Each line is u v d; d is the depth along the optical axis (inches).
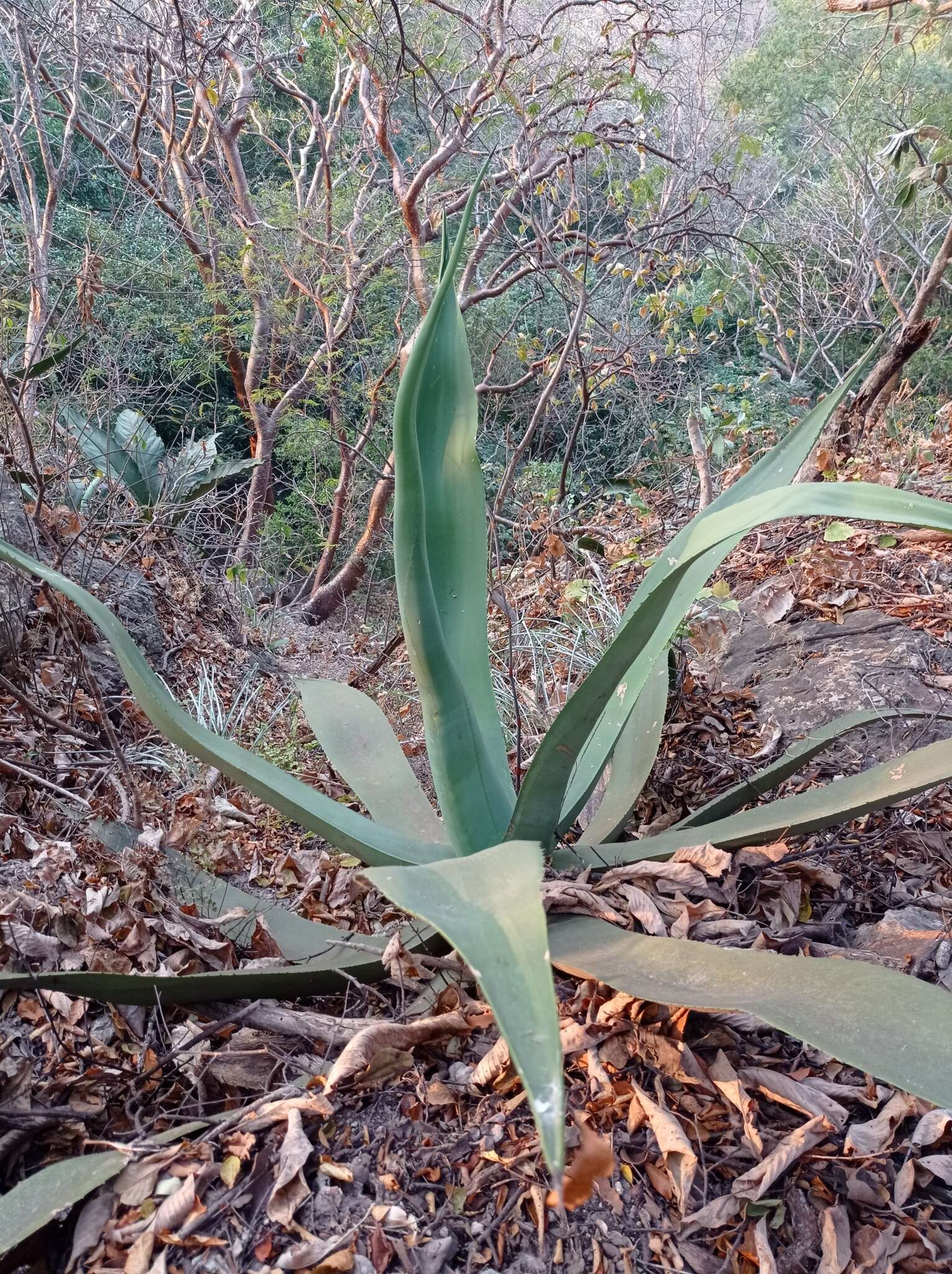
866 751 94.0
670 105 339.6
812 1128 50.3
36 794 94.0
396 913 81.3
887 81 418.9
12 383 152.2
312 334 304.8
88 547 147.6
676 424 298.0
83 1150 52.6
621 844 76.1
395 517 60.9
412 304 289.0
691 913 66.2
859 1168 49.9
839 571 124.3
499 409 261.0
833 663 108.9
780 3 458.0
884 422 205.9
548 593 158.6
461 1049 57.3
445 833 79.2
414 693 156.0
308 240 265.6
